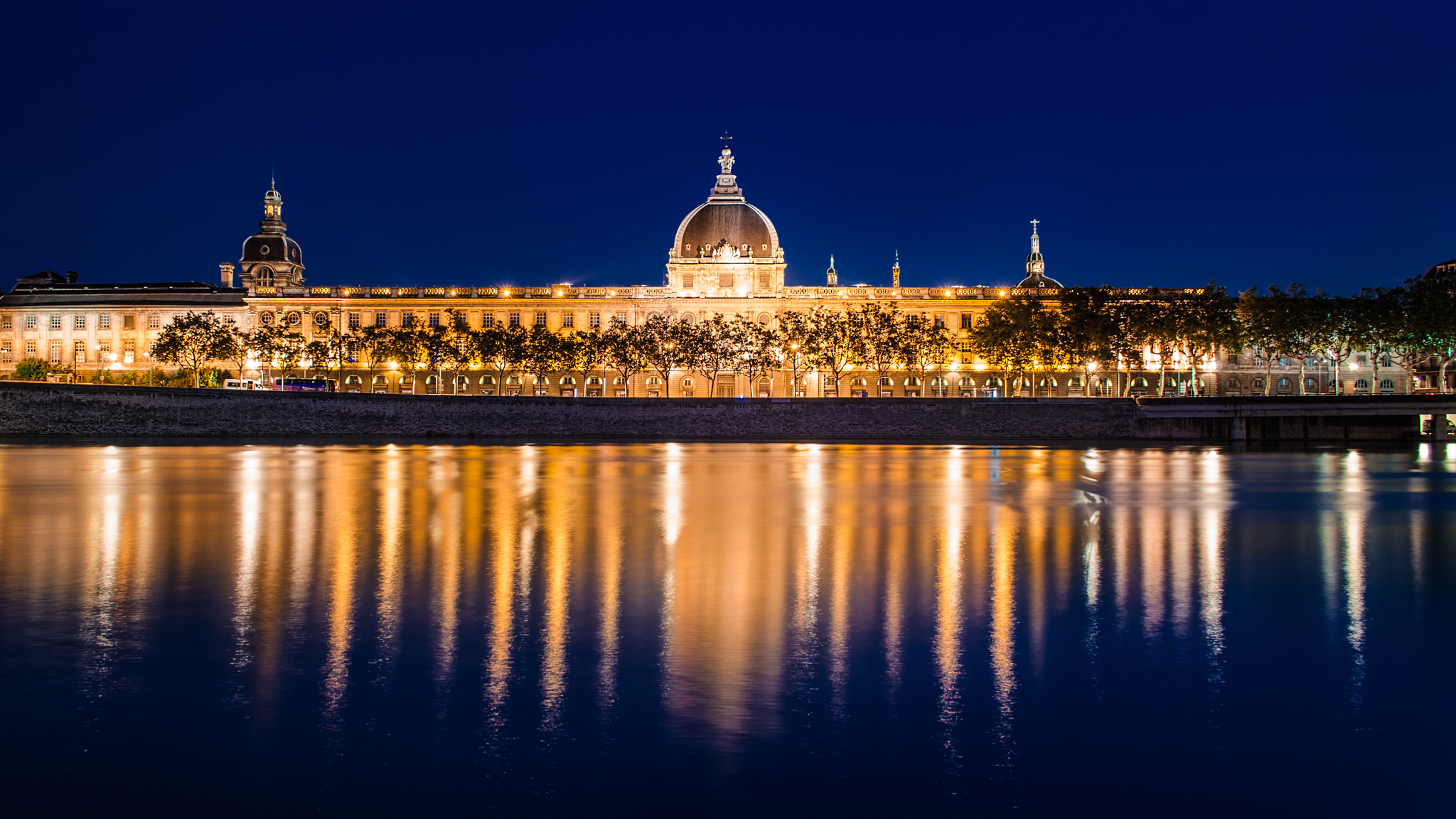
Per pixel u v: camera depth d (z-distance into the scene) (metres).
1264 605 30.86
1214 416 117.00
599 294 161.88
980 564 37.00
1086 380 150.25
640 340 142.88
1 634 26.94
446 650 25.66
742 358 150.00
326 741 20.16
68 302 165.38
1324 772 19.17
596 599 31.12
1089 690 23.06
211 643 26.28
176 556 37.97
